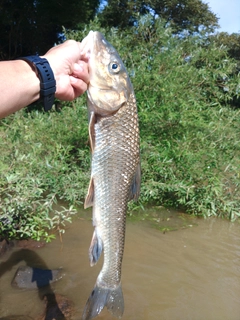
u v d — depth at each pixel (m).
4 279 0.68
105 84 0.39
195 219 1.03
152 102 1.12
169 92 1.12
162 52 1.25
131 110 0.41
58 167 0.96
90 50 0.39
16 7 2.41
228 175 1.15
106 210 0.42
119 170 0.41
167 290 0.69
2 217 0.75
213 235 0.94
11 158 0.91
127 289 0.68
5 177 0.80
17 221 0.82
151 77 1.16
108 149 0.41
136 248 0.83
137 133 0.42
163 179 1.08
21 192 0.78
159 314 0.62
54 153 1.05
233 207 1.04
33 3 2.43
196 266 0.78
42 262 0.74
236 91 1.22
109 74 0.39
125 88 0.40
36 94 0.33
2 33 2.64
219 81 1.31
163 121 1.11
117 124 0.40
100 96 0.39
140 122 1.12
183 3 3.60
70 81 0.37
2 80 0.31
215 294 0.69
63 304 0.62
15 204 0.77
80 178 1.01
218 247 0.87
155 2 3.48
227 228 0.99
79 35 1.41
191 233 0.94
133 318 0.61
